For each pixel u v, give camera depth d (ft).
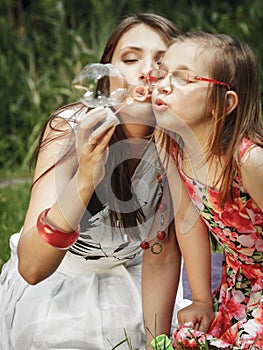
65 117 7.69
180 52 7.19
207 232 8.07
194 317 7.74
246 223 7.42
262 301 7.47
